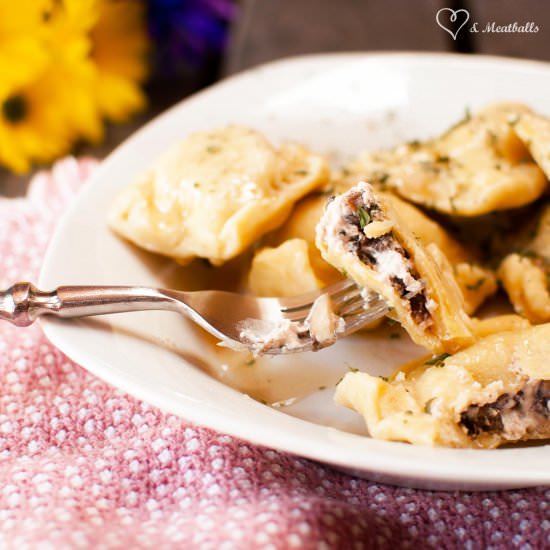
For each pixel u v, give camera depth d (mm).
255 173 545
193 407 454
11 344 523
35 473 469
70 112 693
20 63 661
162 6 787
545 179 561
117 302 490
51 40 677
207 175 545
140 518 458
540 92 628
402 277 485
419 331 490
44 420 497
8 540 442
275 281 535
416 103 634
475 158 566
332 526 444
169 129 610
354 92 636
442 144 581
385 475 454
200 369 503
